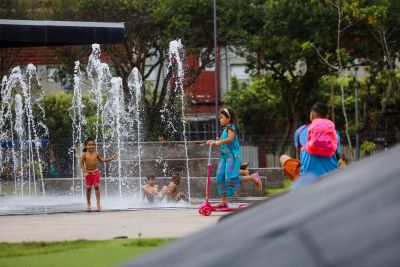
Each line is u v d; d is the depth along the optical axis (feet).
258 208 14.64
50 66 251.80
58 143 144.25
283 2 210.59
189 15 217.56
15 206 95.30
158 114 210.18
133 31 217.56
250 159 220.02
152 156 115.55
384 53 214.28
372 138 211.00
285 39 211.82
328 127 57.11
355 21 200.85
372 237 11.98
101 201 102.47
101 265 40.63
